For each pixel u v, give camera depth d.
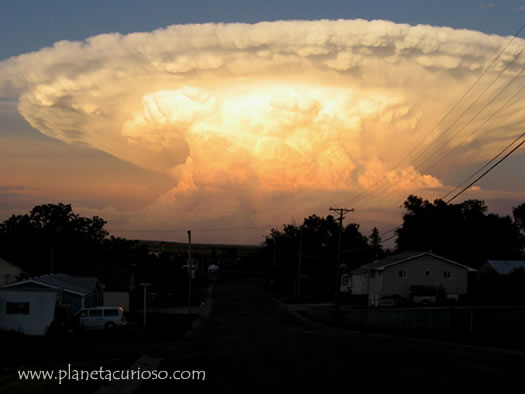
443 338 28.00
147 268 76.06
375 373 14.82
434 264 61.31
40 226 80.06
